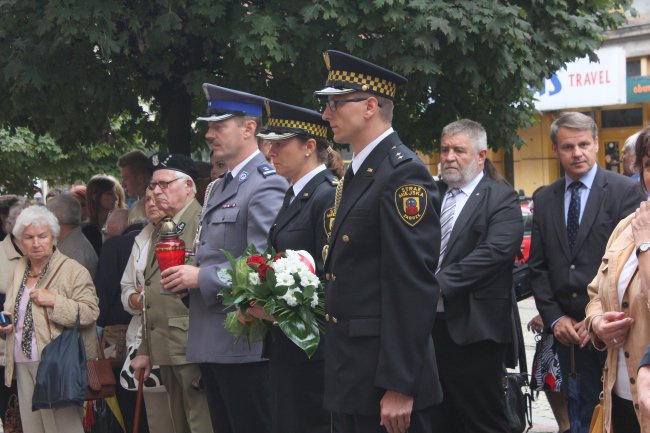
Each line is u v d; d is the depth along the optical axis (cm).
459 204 548
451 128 549
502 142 791
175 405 599
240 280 447
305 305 435
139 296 623
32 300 640
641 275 363
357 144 405
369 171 395
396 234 376
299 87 715
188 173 600
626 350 381
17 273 659
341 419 414
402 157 389
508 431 544
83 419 707
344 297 390
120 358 683
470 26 629
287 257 443
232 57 679
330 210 461
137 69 728
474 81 664
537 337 685
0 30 638
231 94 536
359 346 385
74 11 592
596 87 2423
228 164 546
